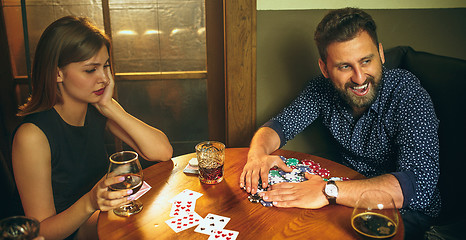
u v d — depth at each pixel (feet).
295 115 6.03
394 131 5.25
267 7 7.48
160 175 4.72
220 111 9.29
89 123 5.10
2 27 8.48
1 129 8.96
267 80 7.89
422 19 7.54
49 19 8.51
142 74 8.95
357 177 4.61
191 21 8.71
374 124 5.38
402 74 5.23
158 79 9.04
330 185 4.09
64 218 3.96
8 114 8.98
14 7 8.43
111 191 3.72
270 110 8.07
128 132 5.14
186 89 9.13
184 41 8.84
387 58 7.07
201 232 3.52
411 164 4.73
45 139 4.41
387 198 3.37
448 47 7.72
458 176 5.40
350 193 4.01
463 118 5.40
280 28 7.59
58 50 4.28
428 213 5.21
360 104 5.14
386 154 5.54
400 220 3.73
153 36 8.77
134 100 9.15
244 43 7.64
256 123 8.17
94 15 8.55
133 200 4.09
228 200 4.11
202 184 4.48
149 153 5.19
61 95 4.60
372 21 4.80
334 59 4.95
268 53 7.74
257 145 5.24
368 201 3.42
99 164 5.27
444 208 5.53
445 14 7.53
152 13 8.61
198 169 4.81
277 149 5.65
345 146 5.95
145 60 8.91
